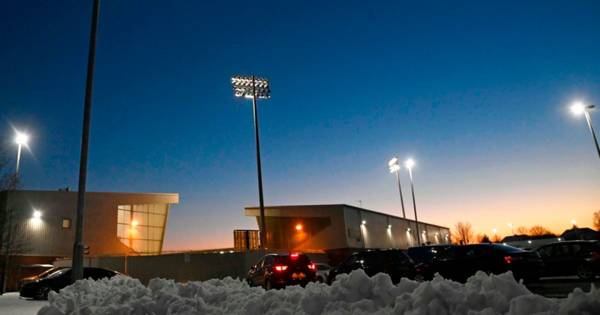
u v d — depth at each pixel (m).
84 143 12.25
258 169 29.64
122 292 7.64
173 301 6.30
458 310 3.94
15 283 33.78
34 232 40.78
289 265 16.44
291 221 48.56
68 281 18.58
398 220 63.59
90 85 12.72
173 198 48.88
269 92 33.34
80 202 11.80
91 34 13.15
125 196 46.41
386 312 4.26
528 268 13.62
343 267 16.58
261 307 5.35
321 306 4.81
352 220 49.59
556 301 3.74
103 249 43.97
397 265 15.36
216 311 5.73
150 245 49.00
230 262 33.22
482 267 14.06
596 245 15.73
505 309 3.86
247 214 49.09
